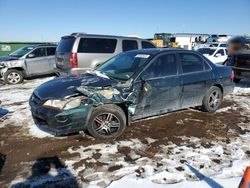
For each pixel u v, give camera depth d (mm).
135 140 4363
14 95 8156
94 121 4238
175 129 4871
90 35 8500
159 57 4867
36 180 3215
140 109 4582
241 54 8844
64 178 3258
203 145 4195
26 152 3939
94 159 3723
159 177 3260
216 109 6027
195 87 5383
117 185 3080
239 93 8219
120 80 4465
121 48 8914
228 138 4488
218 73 5844
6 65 10703
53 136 4520
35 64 11445
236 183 3115
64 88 4223
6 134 4652
